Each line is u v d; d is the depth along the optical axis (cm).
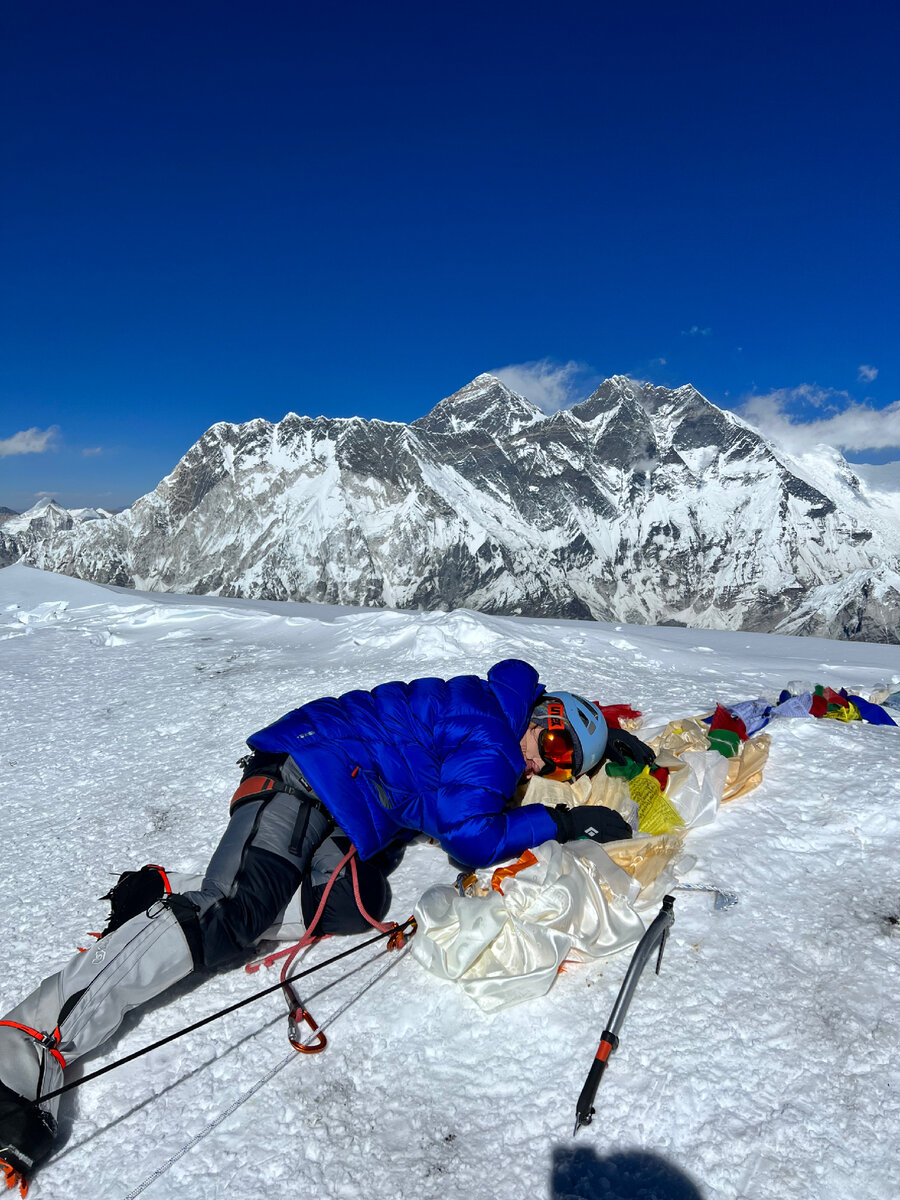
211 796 413
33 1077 206
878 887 291
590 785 350
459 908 260
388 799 300
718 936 269
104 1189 195
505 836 294
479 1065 225
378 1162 198
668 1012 237
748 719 439
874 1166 189
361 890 274
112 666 722
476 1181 192
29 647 825
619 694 570
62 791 441
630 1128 203
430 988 253
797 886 297
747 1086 212
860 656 920
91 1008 219
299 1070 226
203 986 262
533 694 347
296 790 282
